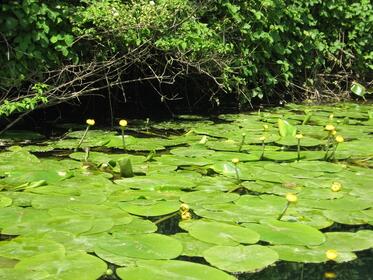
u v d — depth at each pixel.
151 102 6.50
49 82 4.89
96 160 3.73
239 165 3.68
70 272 2.07
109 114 5.78
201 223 2.63
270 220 2.69
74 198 2.93
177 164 3.68
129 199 2.96
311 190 3.20
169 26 5.26
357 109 6.58
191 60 5.48
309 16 7.11
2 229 2.49
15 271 2.07
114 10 4.80
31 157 3.74
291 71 7.21
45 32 4.50
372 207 2.94
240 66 6.13
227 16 6.07
